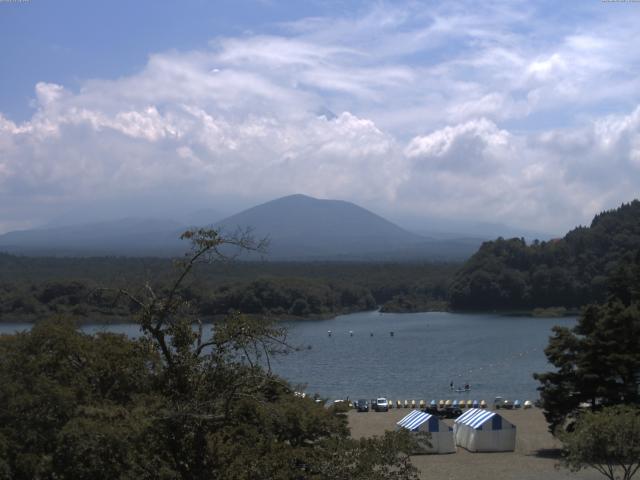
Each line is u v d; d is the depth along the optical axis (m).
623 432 35.38
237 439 21.36
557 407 55.19
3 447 18.91
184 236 21.19
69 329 24.75
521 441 61.78
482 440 57.53
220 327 21.59
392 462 22.84
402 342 148.75
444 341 148.62
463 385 98.31
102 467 19.20
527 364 115.62
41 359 22.64
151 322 21.72
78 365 23.84
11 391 20.31
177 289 22.55
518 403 81.00
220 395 21.02
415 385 99.75
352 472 21.77
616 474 46.09
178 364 21.69
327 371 113.56
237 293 118.62
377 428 67.56
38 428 20.02
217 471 20.30
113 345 24.28
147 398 20.95
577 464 36.97
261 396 22.00
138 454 19.45
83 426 19.14
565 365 54.78
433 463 52.78
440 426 57.16
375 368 115.88
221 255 21.58
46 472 19.06
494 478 47.12
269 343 21.78
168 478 19.81
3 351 22.62
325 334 166.88
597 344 53.72
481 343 143.12
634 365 53.28
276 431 26.55
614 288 93.12
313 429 28.50
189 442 20.55
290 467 21.66
